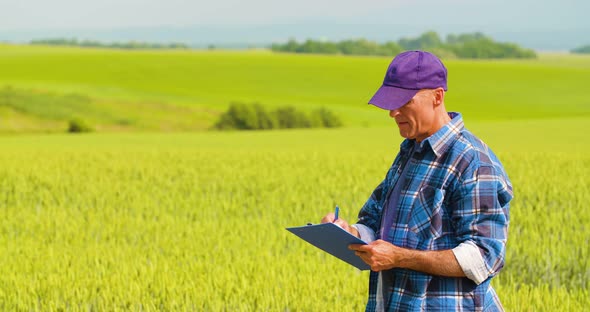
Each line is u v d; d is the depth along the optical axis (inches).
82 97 3235.7
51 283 247.4
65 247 336.5
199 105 3198.8
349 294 232.5
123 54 5068.9
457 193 115.0
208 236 349.1
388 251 114.9
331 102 3331.7
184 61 4576.8
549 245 307.1
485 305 117.7
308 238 126.0
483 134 1596.9
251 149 1176.2
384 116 2918.3
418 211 117.1
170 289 231.3
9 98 3048.7
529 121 2121.1
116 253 309.7
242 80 3961.6
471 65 4591.5
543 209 399.5
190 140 1680.6
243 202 472.1
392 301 119.8
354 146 1328.7
